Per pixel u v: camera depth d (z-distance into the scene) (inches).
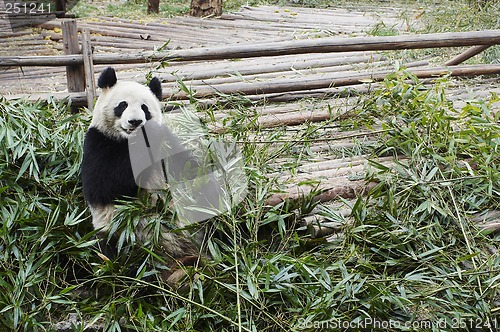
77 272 178.4
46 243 174.2
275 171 203.8
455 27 409.1
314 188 186.9
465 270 160.9
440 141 200.2
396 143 206.8
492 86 299.3
